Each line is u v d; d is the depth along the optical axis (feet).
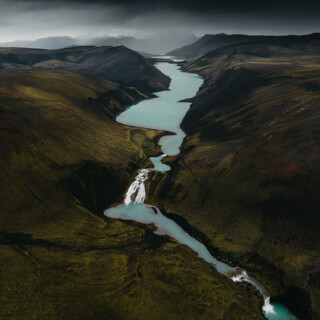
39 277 260.83
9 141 426.51
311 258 282.15
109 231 350.84
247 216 351.67
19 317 222.69
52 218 354.13
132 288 263.29
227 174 425.69
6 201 346.13
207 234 346.54
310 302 250.98
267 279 283.38
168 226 370.73
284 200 346.74
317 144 392.68
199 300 255.50
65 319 227.61
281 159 397.80
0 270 259.80
